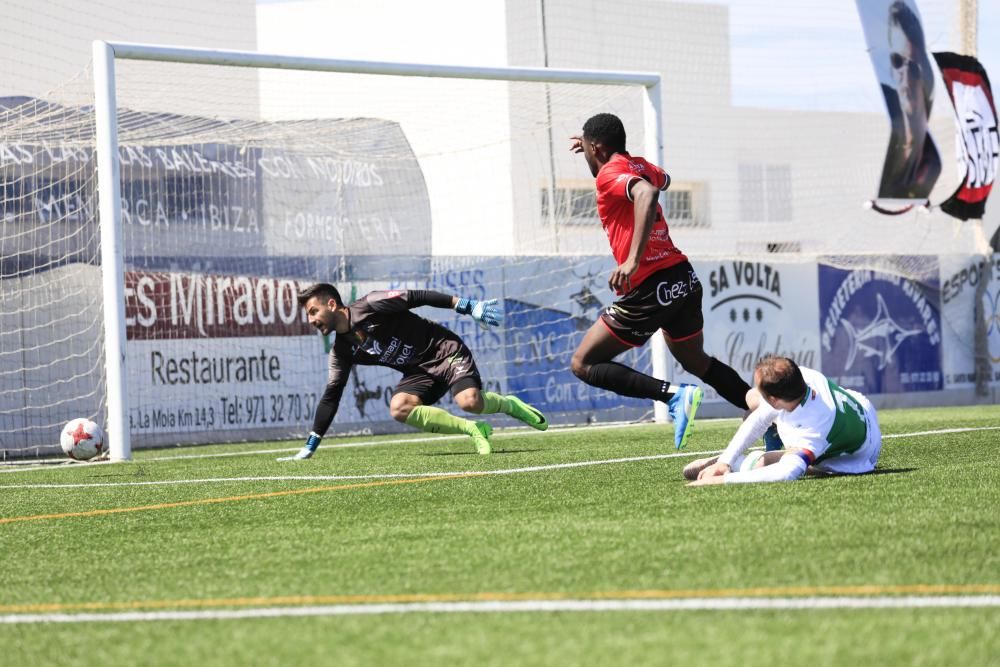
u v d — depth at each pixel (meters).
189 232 28.97
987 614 6.01
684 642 5.64
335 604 6.86
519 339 29.83
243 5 36.59
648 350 31.00
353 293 26.36
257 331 27.53
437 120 43.50
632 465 15.05
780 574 7.10
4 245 25.42
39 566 8.86
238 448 24.45
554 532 9.17
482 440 18.14
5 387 25.17
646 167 13.26
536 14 43.00
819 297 33.41
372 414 28.56
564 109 41.47
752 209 45.16
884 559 7.46
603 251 40.91
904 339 34.78
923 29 33.31
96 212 26.75
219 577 7.96
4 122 26.25
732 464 11.91
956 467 12.78
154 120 30.27
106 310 21.33
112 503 13.15
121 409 21.28
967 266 35.84
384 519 10.57
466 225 42.56
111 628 6.56
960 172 34.59
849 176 43.91
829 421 11.56
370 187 34.75
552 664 5.37
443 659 5.53
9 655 6.07
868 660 5.24
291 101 39.16
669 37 44.12
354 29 46.00
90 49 33.44
